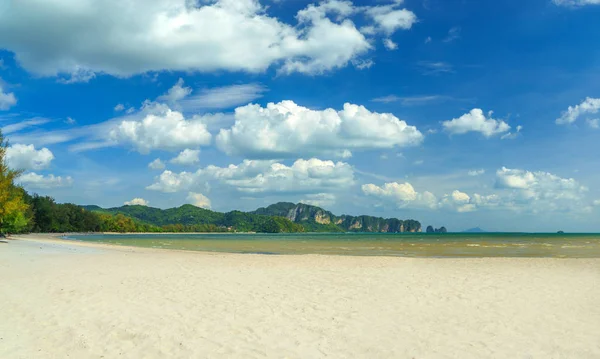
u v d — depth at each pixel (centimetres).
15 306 1266
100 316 1150
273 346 906
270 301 1373
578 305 1323
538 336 985
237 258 3234
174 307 1271
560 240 8950
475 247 5494
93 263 2642
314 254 3956
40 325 1055
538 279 1914
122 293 1501
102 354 851
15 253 3541
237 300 1388
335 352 874
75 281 1786
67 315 1159
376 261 2938
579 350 888
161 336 970
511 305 1323
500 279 1908
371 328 1052
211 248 5422
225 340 943
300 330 1028
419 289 1619
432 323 1102
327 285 1716
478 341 948
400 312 1225
